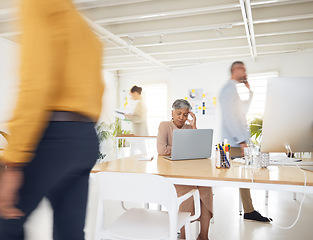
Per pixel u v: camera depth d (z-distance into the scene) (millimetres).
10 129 928
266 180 1601
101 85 1138
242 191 3410
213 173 1855
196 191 1908
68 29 988
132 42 6719
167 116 9086
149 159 2617
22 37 949
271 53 7395
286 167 2094
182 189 2373
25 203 987
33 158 976
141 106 9430
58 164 993
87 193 1112
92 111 1070
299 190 1546
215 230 3082
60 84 995
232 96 3916
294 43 6383
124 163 2391
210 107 8344
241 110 3859
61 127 997
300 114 1926
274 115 1929
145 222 1790
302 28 5695
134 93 9523
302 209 3861
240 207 3674
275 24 5844
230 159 2645
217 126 8219
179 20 5738
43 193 997
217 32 5727
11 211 966
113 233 1642
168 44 7039
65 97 1010
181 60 8633
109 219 3416
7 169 956
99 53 1152
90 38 1103
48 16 950
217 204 4156
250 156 2121
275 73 7324
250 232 3020
